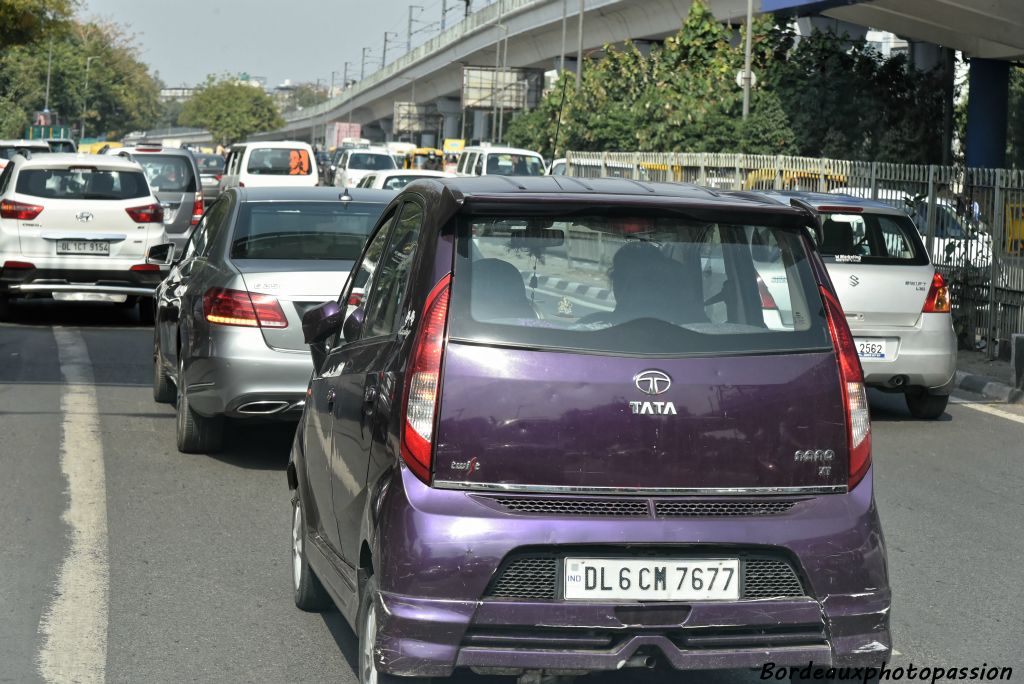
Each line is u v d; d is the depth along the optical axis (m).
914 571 6.74
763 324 4.24
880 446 10.27
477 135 87.75
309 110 170.75
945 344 11.13
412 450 4.03
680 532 3.99
